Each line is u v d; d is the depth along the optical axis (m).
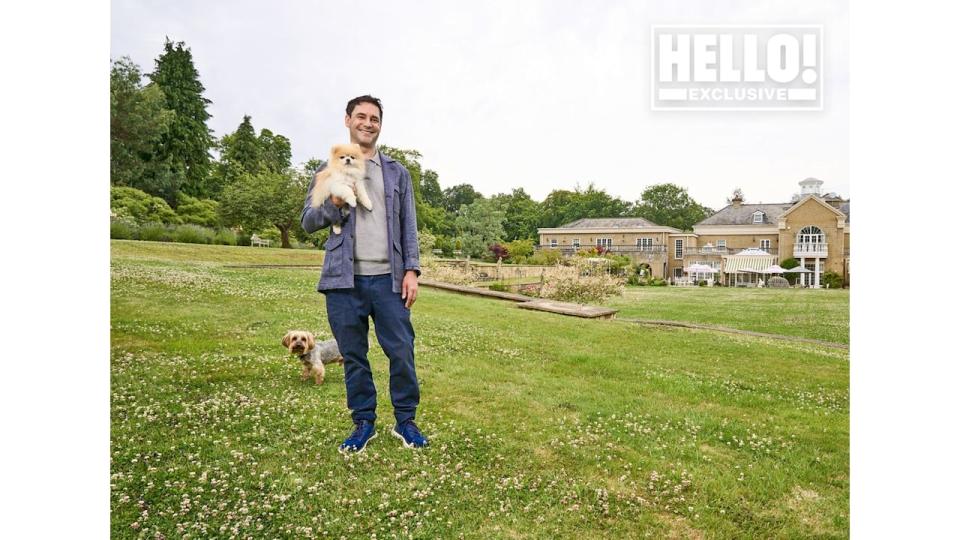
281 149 44.38
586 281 17.47
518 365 6.37
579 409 4.71
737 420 4.61
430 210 53.09
